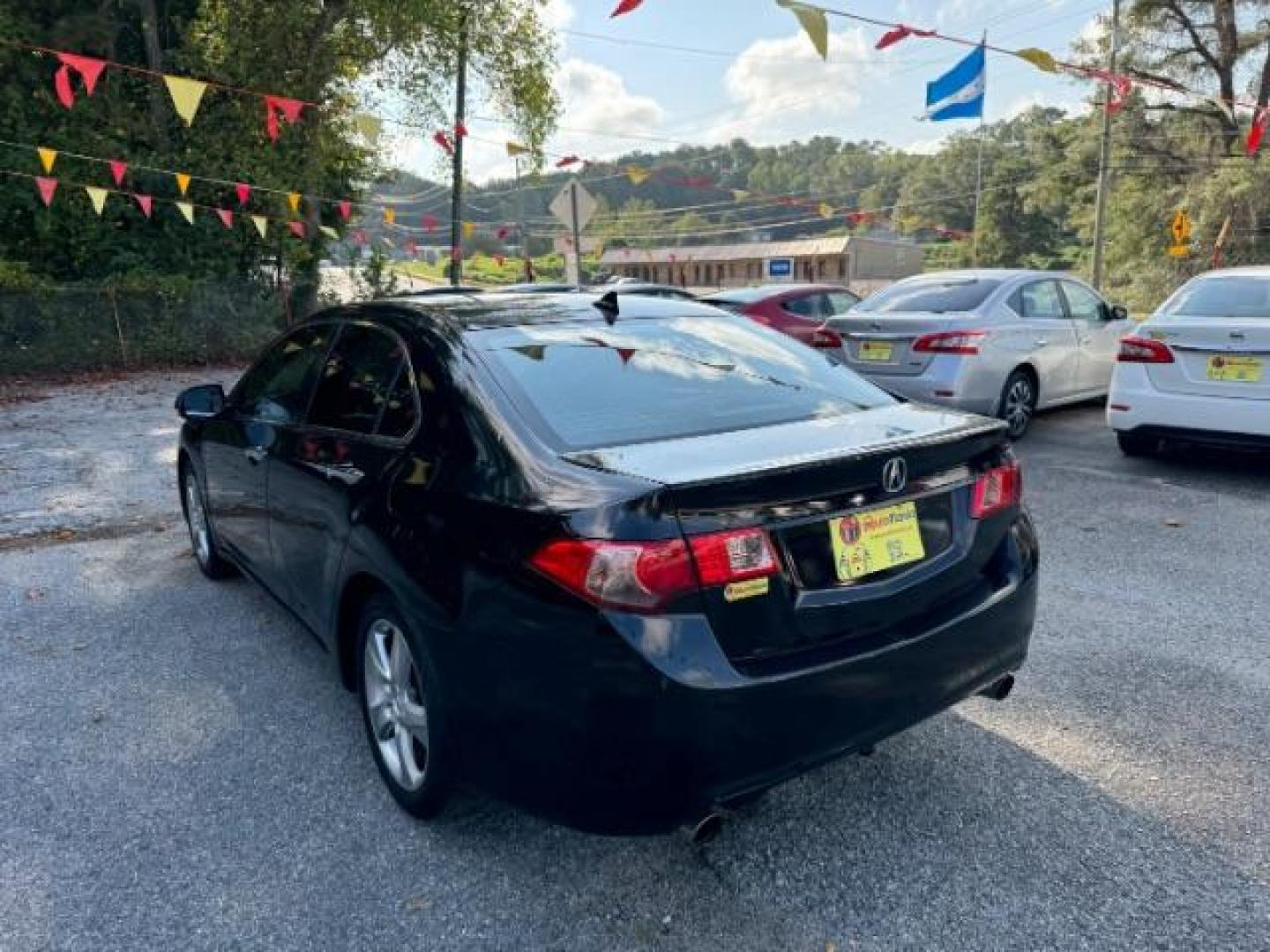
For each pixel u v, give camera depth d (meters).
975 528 2.70
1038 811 2.76
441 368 2.83
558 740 2.18
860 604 2.37
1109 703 3.39
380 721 2.90
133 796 2.96
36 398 12.83
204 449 4.58
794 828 2.71
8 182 16.05
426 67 19.39
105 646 4.15
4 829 2.79
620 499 2.12
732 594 2.15
